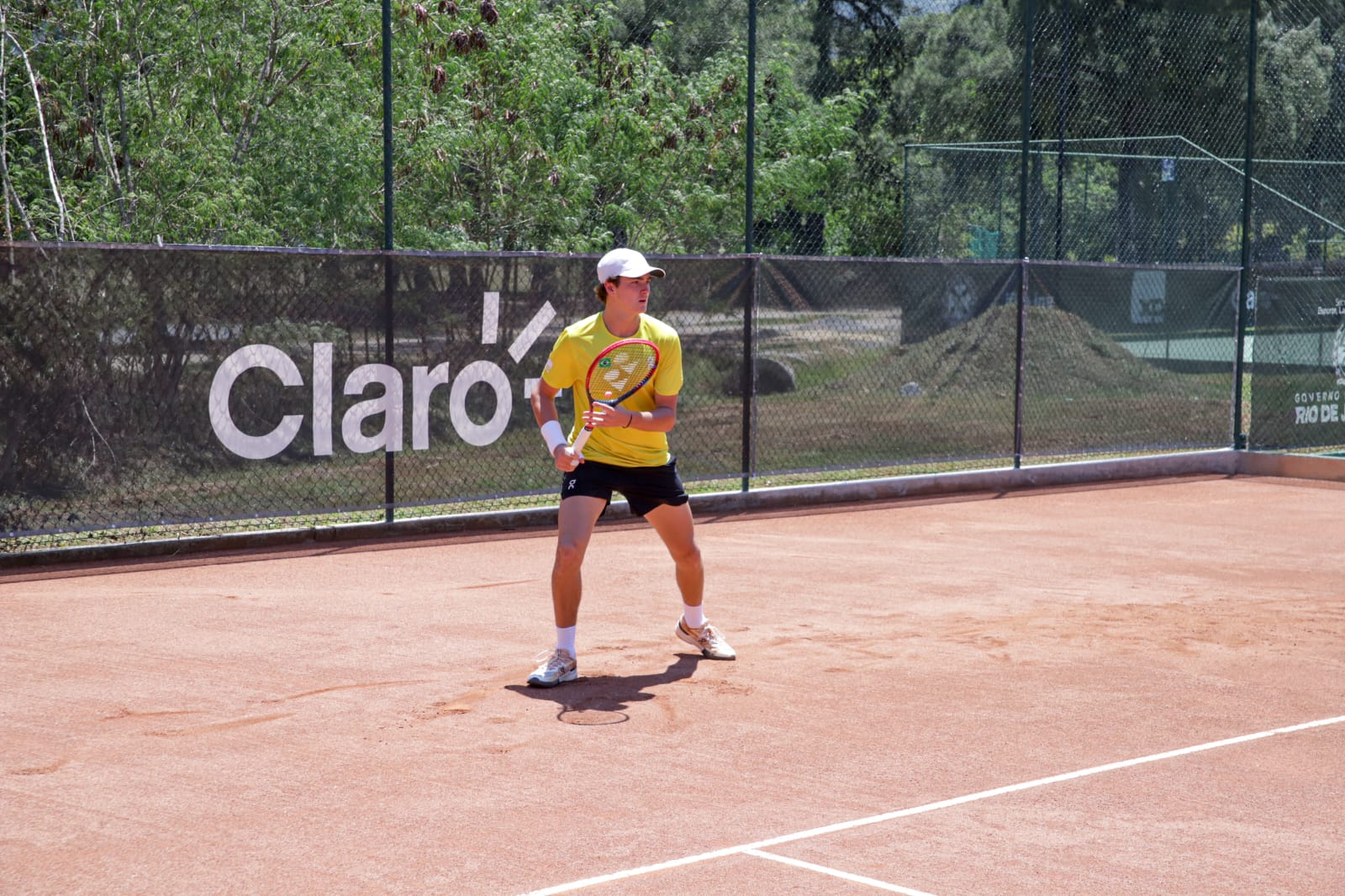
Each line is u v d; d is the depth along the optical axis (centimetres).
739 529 1091
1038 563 952
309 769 502
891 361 1266
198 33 1212
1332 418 1502
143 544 934
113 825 446
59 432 893
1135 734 558
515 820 453
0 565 886
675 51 1864
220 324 942
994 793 484
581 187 1455
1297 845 440
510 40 1420
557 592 622
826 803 473
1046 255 2164
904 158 2098
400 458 1022
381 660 663
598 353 623
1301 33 2486
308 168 1265
